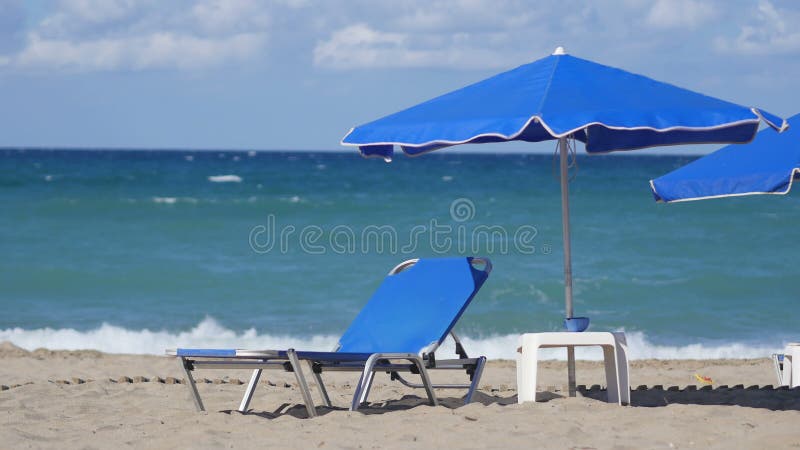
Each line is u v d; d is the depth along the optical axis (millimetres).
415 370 7855
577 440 6258
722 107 6492
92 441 6613
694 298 19406
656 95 6832
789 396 8680
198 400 7742
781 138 7773
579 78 7191
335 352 7797
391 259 24172
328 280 21297
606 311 18172
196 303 18984
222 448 6258
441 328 7824
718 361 13578
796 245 26031
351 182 63750
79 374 11383
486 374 11969
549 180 64250
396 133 7035
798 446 5922
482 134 6398
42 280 21156
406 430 6641
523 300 18875
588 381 11258
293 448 6211
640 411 7164
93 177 65500
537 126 8523
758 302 19125
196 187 55438
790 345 9453
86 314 17906
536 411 7148
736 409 7234
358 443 6293
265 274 21984
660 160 134125
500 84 7547
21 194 46344
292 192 51312
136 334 15961
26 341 15266
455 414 7207
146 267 22812
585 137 8867
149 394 9117
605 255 24688
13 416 7727
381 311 8289
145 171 77375
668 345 15680
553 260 23844
